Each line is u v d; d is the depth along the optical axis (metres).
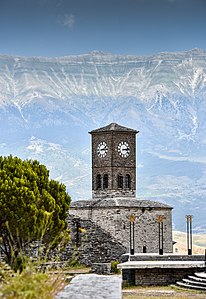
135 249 119.06
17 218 76.50
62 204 83.50
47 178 84.00
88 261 102.31
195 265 73.25
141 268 73.25
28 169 80.75
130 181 127.25
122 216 119.00
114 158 126.19
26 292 30.17
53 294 32.22
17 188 77.12
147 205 121.00
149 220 120.62
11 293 30.42
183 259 83.44
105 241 103.44
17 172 79.88
